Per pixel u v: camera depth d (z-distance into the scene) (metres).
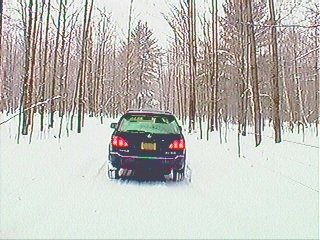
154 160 9.78
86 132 24.45
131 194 8.35
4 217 6.16
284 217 6.80
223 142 20.78
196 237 5.74
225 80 32.50
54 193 7.91
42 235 5.55
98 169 11.19
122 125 10.23
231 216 6.83
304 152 15.20
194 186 9.37
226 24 25.34
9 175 8.79
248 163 13.09
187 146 18.52
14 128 19.67
